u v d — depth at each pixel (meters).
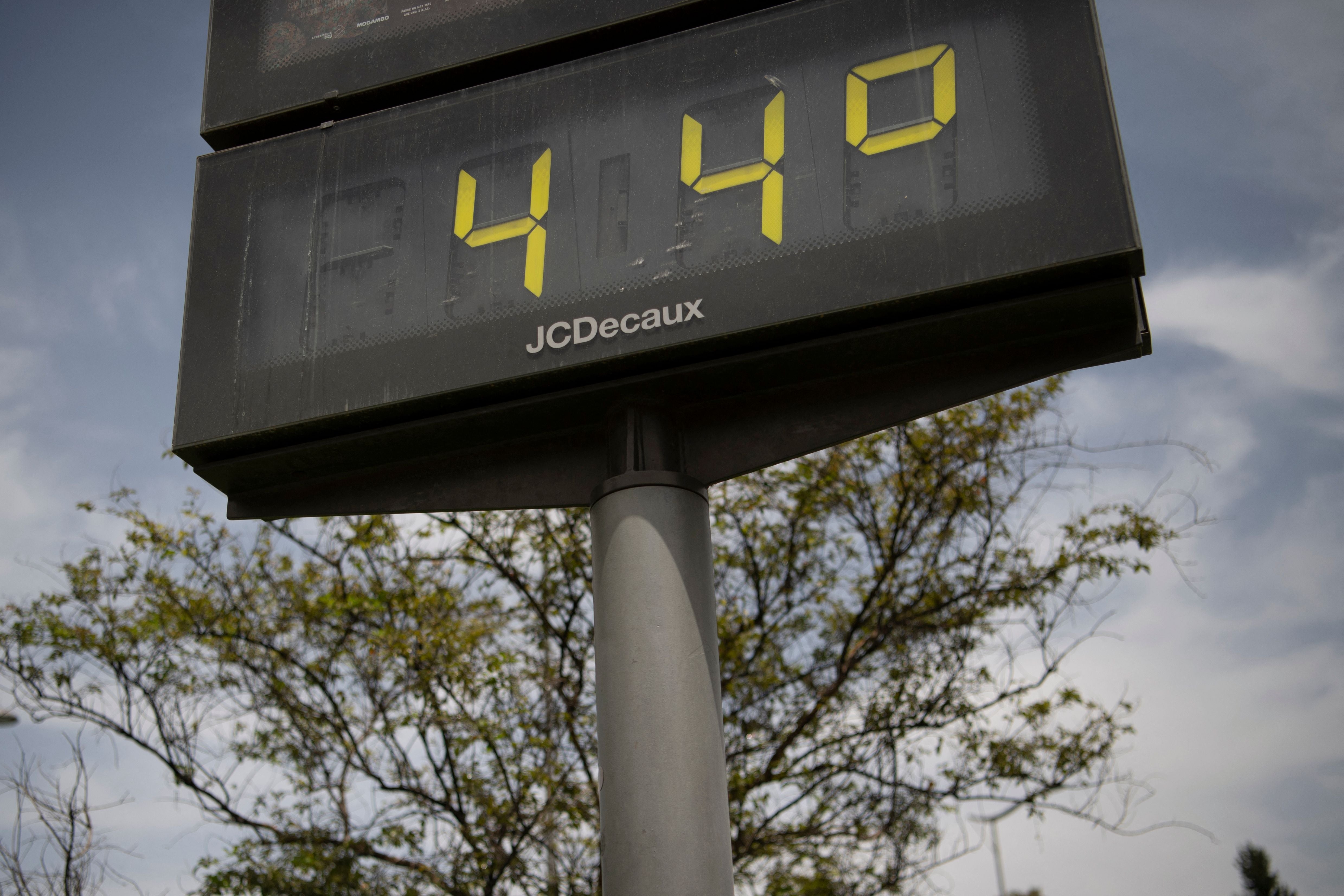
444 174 3.03
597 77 3.01
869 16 2.84
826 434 2.80
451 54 3.21
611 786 2.57
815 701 9.13
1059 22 2.67
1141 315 2.71
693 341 2.66
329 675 8.63
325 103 3.27
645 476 2.78
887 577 9.02
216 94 3.37
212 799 8.36
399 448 3.00
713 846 2.49
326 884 8.10
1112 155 2.54
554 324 2.78
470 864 8.16
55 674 8.38
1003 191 2.58
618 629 2.68
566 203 2.89
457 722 8.09
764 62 2.88
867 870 8.67
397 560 8.76
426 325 2.87
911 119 2.70
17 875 7.61
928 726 8.82
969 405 9.07
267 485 3.13
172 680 8.58
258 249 3.08
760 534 9.38
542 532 8.82
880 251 2.61
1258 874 35.91
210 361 2.99
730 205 2.76
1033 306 2.57
